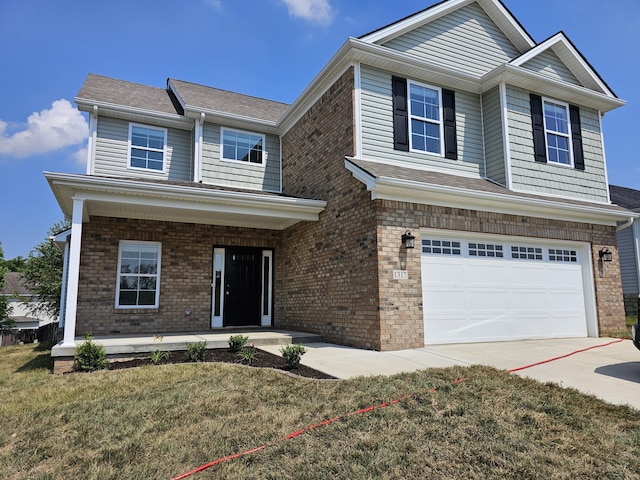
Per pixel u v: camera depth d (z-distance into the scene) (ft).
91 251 31.53
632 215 35.09
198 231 35.35
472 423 12.76
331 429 12.50
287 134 40.45
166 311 33.40
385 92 30.71
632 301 52.90
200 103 39.32
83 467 10.86
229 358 23.34
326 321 30.30
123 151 36.86
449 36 34.68
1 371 25.03
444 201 27.76
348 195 28.76
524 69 32.48
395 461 10.55
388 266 25.31
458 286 28.09
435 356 22.71
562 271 32.86
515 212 30.58
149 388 17.63
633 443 11.43
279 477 9.94
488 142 34.14
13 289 104.53
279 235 38.60
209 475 10.19
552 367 19.95
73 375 20.29
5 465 11.13
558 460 10.52
